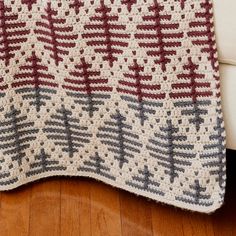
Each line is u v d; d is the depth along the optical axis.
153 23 0.87
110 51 0.92
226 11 0.83
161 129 0.95
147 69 0.91
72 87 0.97
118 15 0.88
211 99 0.90
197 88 0.90
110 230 1.02
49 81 0.98
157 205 1.07
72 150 1.06
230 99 0.90
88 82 0.96
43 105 1.01
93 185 1.11
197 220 1.04
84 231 1.02
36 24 0.93
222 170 0.95
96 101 0.98
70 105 1.00
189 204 1.00
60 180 1.12
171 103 0.92
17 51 0.95
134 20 0.88
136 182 1.03
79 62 0.94
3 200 1.07
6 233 1.02
